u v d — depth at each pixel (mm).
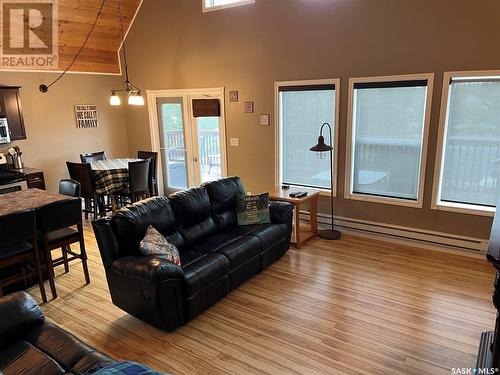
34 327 2268
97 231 3014
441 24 3846
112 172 5426
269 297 3398
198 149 6383
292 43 4883
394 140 4449
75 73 6273
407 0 3986
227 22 5398
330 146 4422
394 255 4219
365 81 4422
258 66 5266
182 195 3732
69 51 6023
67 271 3992
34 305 2322
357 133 4691
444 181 4250
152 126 6773
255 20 5133
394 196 4586
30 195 3764
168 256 3023
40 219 3268
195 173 6543
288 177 5457
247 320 3057
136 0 6137
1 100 5336
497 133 3859
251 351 2684
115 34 6430
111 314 3215
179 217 3635
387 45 4203
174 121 6535
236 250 3455
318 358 2584
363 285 3557
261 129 5473
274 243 3953
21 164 5641
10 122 5480
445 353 2584
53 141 6117
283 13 4871
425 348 2643
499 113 3805
